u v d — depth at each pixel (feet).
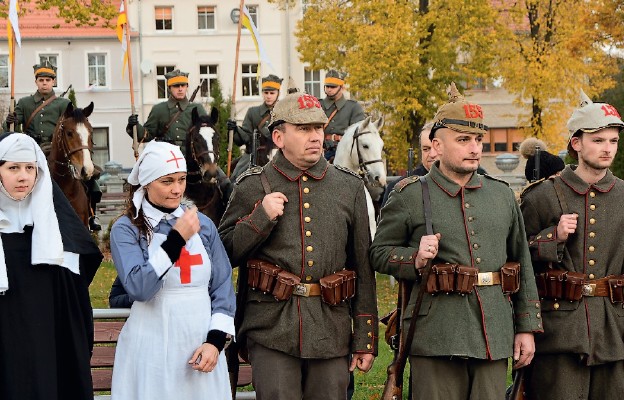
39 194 17.78
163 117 43.91
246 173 19.80
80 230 18.34
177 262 17.69
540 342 20.65
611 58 104.32
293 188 19.40
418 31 97.86
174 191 17.92
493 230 19.34
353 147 41.81
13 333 17.46
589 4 92.94
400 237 19.63
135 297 17.24
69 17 86.79
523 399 21.12
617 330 20.34
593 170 20.71
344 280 19.17
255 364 19.19
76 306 18.17
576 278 20.21
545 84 102.53
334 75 44.98
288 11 162.30
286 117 19.22
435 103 98.94
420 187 19.62
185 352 17.65
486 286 19.11
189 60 162.91
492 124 162.40
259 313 19.20
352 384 25.09
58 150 40.78
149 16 162.40
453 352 18.69
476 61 99.66
